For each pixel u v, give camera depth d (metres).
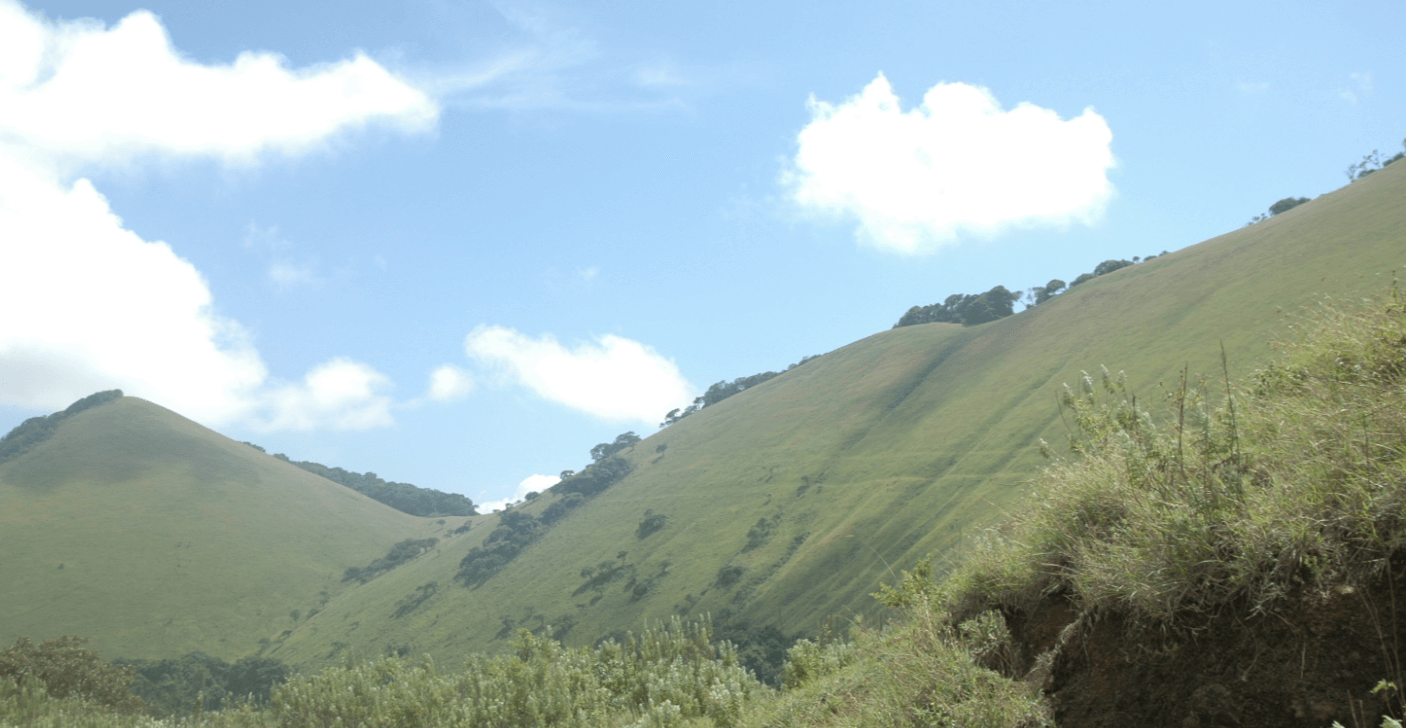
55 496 184.12
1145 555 3.21
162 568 160.62
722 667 10.84
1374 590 2.60
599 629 105.62
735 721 7.67
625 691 11.36
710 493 138.12
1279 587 2.80
